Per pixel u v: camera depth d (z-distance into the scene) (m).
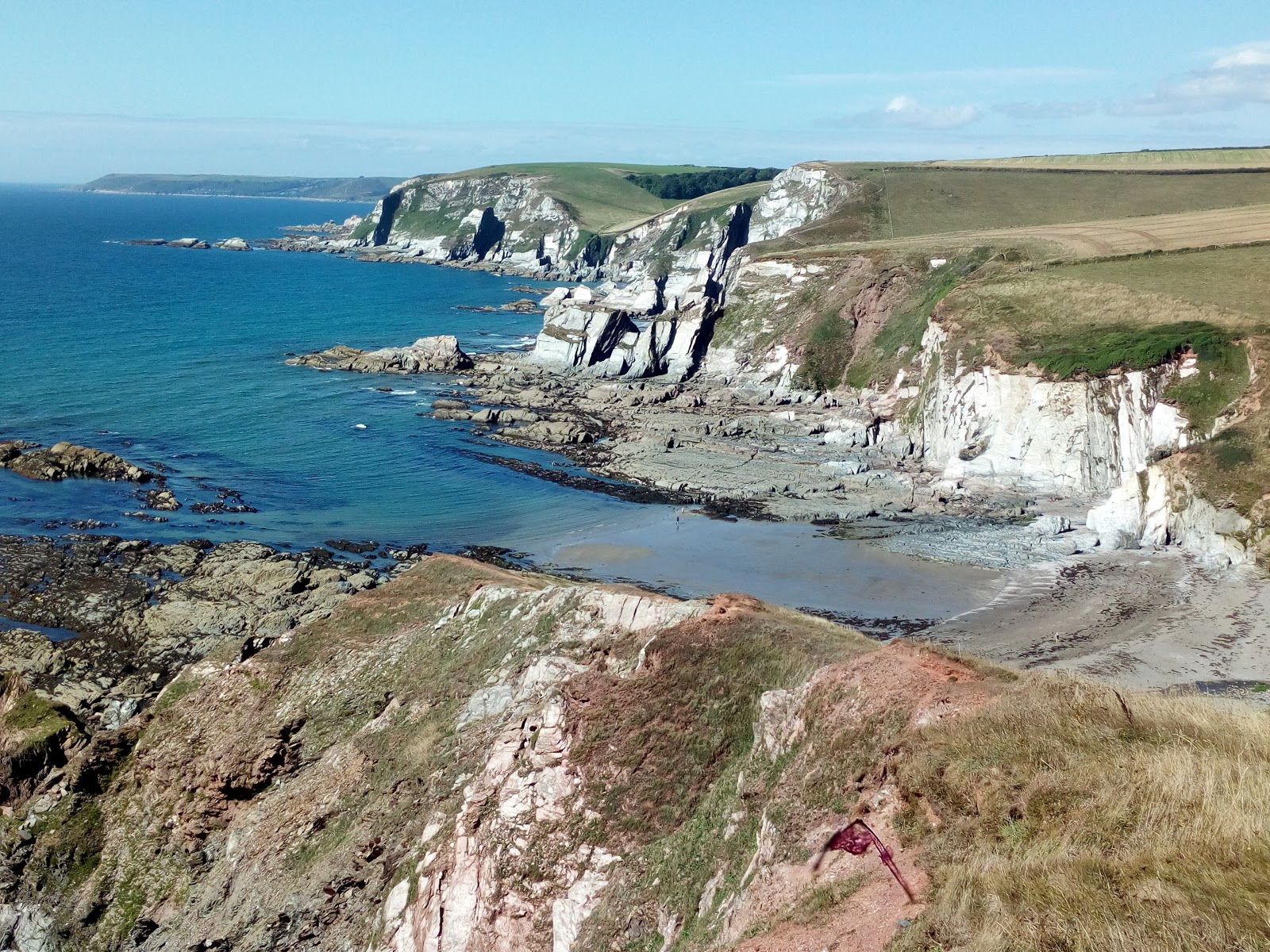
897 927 14.64
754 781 22.17
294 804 33.81
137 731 39.69
